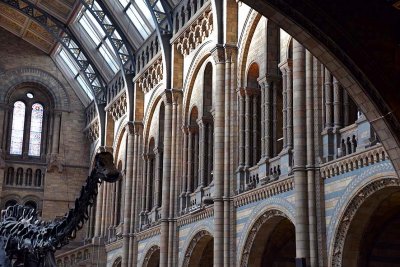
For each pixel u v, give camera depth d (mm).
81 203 12633
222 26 31859
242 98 30562
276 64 29047
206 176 34312
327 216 23234
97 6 46406
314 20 15172
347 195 22297
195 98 36250
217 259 29500
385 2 15844
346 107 23953
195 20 35500
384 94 15773
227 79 31156
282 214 26156
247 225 28500
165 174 37156
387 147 16344
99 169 12172
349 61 15547
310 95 24469
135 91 44656
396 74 15906
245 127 30172
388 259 24547
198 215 33531
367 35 15688
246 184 29469
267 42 29062
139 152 44156
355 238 22641
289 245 29875
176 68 38031
